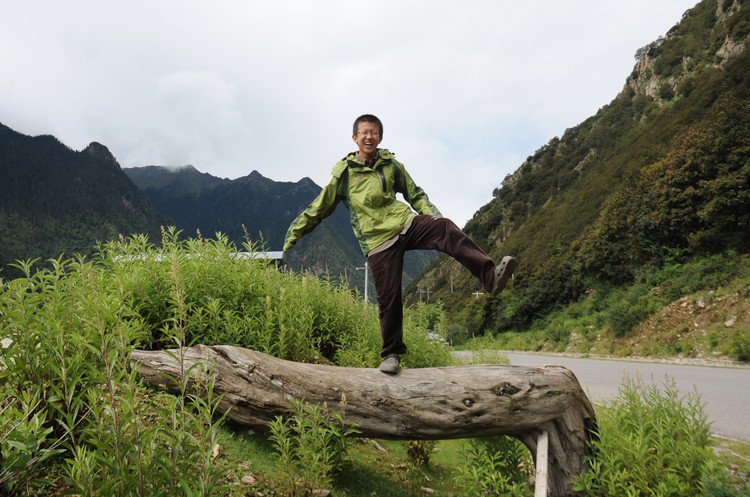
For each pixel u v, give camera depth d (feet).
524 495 10.87
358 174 10.74
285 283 17.46
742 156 63.67
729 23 175.22
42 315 7.64
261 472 9.58
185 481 5.43
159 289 12.89
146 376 11.15
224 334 12.67
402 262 10.65
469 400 10.30
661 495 8.34
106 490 5.06
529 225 225.35
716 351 44.19
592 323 77.30
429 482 12.85
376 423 10.69
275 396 10.71
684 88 168.86
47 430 5.95
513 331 109.91
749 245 60.13
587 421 10.68
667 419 10.11
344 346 18.07
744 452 13.94
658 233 73.92
